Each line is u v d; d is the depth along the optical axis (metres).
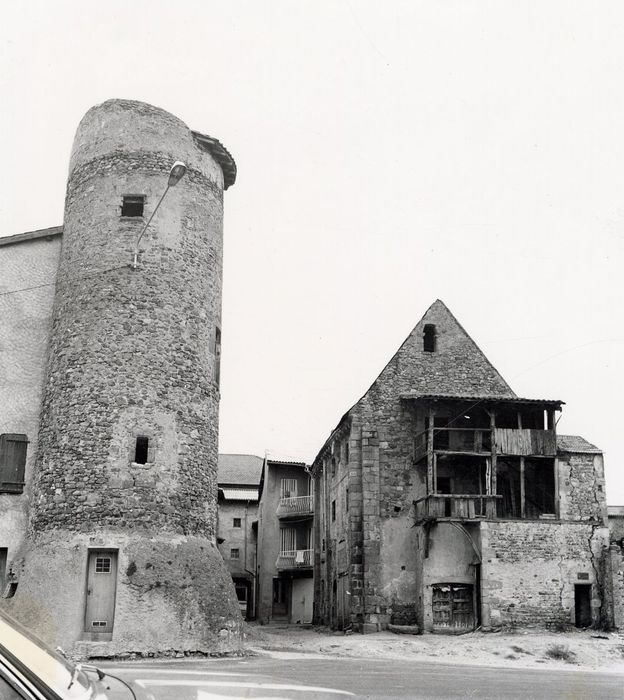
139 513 19.31
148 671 4.94
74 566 18.55
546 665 21.30
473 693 10.70
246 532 54.28
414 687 10.77
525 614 27.83
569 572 28.39
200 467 20.77
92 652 17.70
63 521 19.23
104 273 20.86
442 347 32.22
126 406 19.94
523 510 28.86
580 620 28.48
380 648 23.75
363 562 29.61
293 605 45.22
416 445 30.53
